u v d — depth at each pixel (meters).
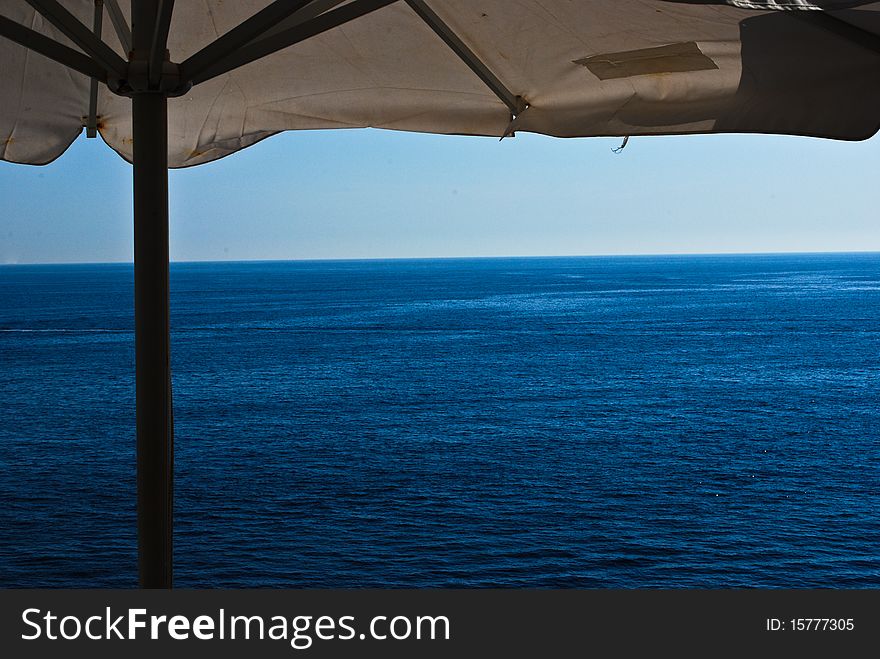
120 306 111.44
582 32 2.38
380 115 2.90
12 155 2.75
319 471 31.05
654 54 2.43
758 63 2.33
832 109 2.29
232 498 27.52
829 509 26.70
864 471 31.22
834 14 1.89
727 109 2.48
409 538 23.50
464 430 38.34
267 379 52.91
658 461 32.72
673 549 22.84
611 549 22.78
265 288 151.62
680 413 42.16
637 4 2.20
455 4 2.32
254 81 2.80
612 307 102.50
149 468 2.11
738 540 23.66
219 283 170.38
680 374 54.47
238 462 32.38
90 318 93.50
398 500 27.31
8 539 23.27
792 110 2.38
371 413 42.44
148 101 2.05
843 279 162.50
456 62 2.64
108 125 2.80
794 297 116.06
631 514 25.97
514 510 26.28
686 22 2.25
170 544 2.16
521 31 2.41
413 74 2.73
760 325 82.06
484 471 31.09
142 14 2.01
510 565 21.44
